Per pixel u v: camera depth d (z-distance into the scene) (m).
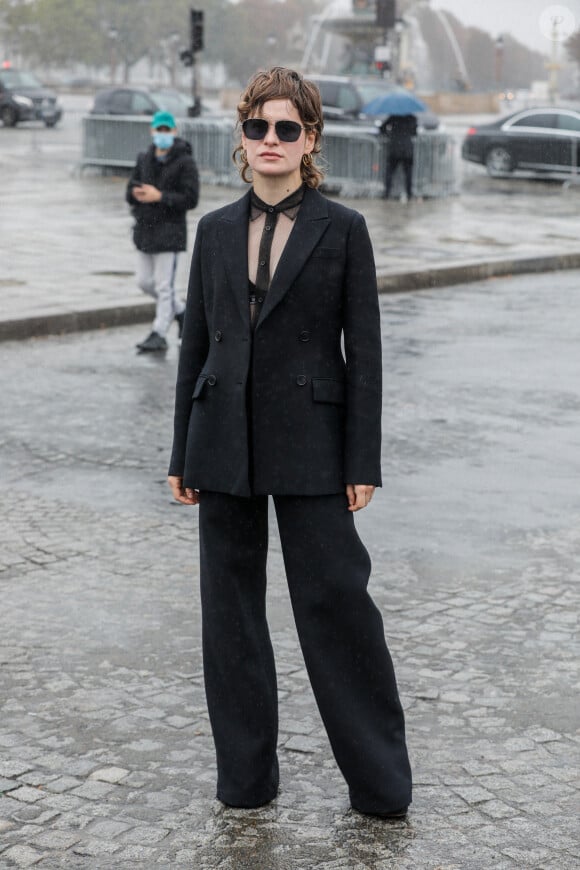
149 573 6.29
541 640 5.48
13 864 3.70
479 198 28.64
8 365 11.40
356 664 3.89
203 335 3.94
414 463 8.35
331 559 3.82
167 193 11.55
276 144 3.70
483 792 4.14
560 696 4.92
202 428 3.87
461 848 3.79
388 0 46.69
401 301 15.70
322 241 3.76
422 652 5.32
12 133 45.50
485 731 4.61
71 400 10.02
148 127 30.66
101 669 5.14
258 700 3.99
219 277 3.82
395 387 10.61
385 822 3.94
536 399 10.25
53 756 4.39
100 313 13.37
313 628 3.88
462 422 9.46
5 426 9.17
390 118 27.27
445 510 7.37
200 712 4.77
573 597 6.01
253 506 3.92
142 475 8.02
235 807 4.03
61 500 7.46
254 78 3.74
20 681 5.02
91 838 3.85
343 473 3.83
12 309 13.20
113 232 20.41
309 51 62.47
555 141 32.56
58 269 16.30
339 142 28.39
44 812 4.00
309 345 3.80
